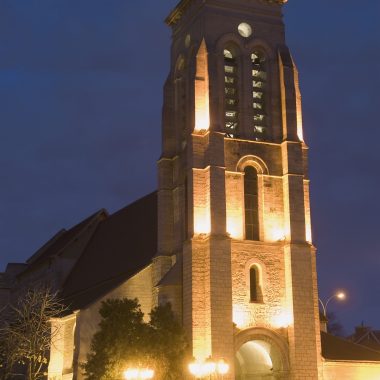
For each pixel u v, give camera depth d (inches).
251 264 2317.9
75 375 2311.8
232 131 2452.0
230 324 2198.6
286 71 2513.5
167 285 2303.2
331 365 2335.1
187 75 2564.0
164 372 2036.2
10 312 3543.3
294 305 2289.6
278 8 2608.3
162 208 2527.1
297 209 2386.8
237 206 2349.9
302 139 2491.4
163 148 2586.1
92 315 2394.2
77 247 3408.0
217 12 2513.5
